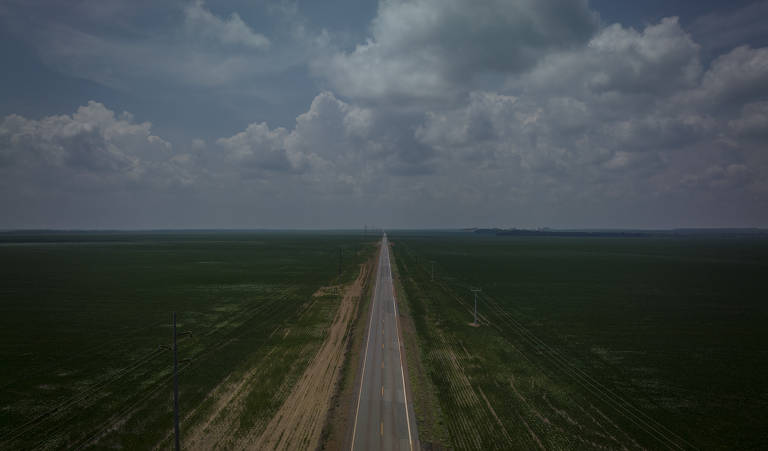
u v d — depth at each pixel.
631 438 31.50
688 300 84.44
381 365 44.12
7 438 30.17
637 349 53.16
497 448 29.25
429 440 29.67
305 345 51.69
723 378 44.00
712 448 30.48
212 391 38.09
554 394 39.06
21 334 56.97
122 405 35.41
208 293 87.06
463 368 44.91
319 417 32.78
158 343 52.91
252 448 28.50
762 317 70.44
